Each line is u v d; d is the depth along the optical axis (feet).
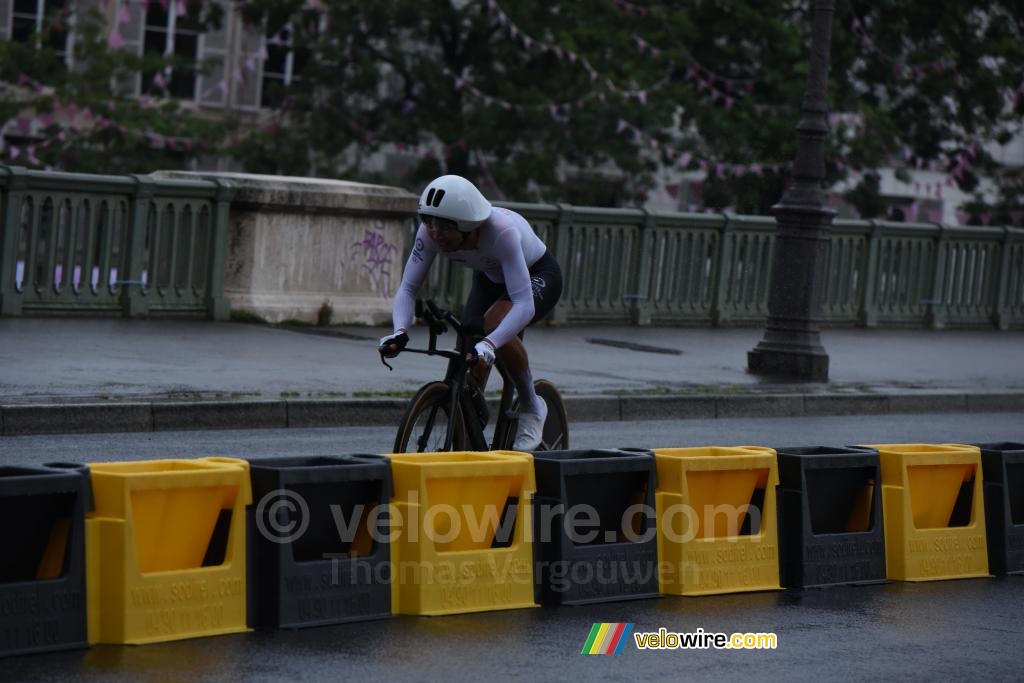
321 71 143.02
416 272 33.60
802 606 28.66
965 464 32.78
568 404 54.08
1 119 138.92
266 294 71.41
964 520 33.04
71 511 22.90
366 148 146.30
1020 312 101.40
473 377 33.55
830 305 91.66
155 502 23.58
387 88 149.18
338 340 67.05
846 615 28.09
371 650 23.81
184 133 141.08
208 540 24.40
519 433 35.37
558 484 27.45
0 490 21.93
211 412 46.98
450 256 33.40
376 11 138.72
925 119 160.15
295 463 26.02
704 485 29.22
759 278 89.04
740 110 145.38
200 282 70.23
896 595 30.22
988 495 33.27
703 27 148.97
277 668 22.47
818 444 51.55
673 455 29.43
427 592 26.20
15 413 43.45
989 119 161.48
